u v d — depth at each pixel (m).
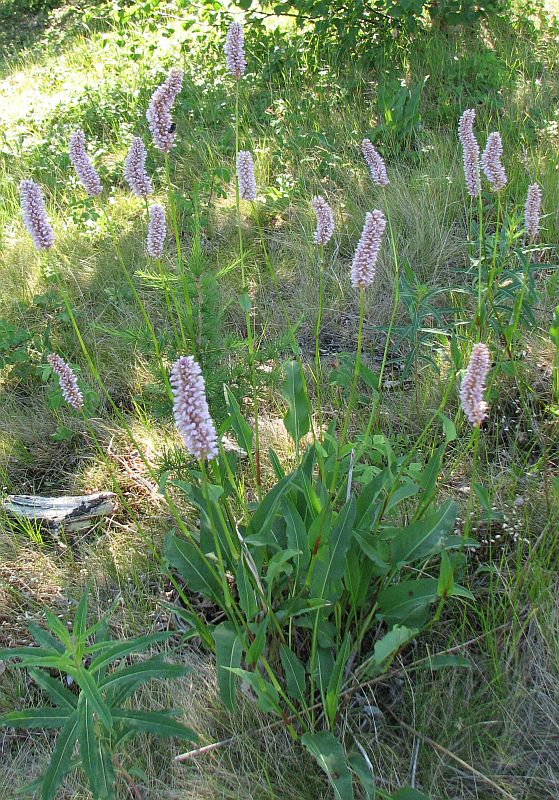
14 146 1.28
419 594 0.51
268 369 0.82
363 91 1.28
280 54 1.34
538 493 0.64
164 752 0.51
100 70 1.55
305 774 0.48
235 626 0.48
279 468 0.57
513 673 0.52
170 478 0.70
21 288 0.98
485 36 1.38
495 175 0.66
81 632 0.43
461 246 0.94
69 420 0.80
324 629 0.52
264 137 1.18
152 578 0.63
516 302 0.68
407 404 0.76
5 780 0.51
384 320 0.89
